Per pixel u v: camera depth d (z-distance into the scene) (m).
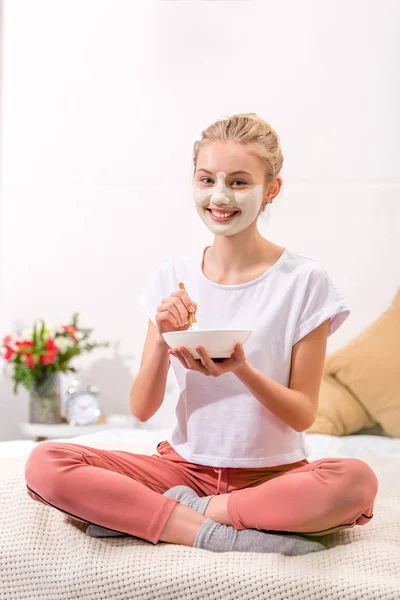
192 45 3.27
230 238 1.70
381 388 2.82
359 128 3.11
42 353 3.10
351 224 3.11
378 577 1.34
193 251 3.29
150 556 1.42
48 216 3.39
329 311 1.64
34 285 3.40
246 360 1.59
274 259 1.72
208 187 1.66
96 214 3.36
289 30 3.16
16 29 3.41
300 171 3.15
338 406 2.79
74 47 3.37
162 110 3.30
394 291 3.07
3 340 3.25
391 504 1.75
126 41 3.32
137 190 3.32
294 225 3.15
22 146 3.40
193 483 1.65
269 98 3.18
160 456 1.74
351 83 3.12
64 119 3.37
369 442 2.63
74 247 3.38
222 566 1.37
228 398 1.63
